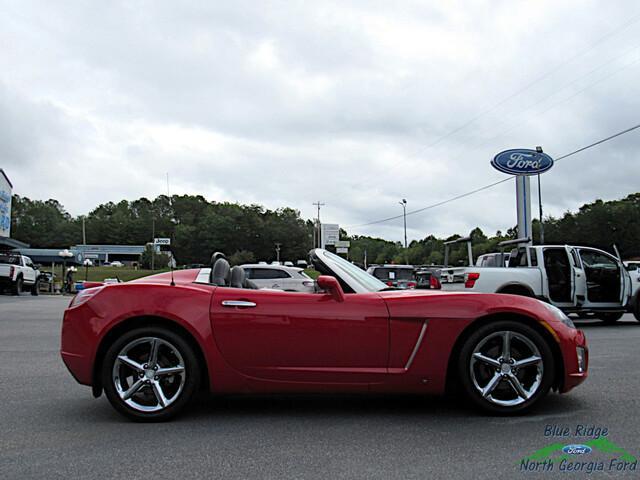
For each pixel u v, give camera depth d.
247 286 5.34
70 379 5.95
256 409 4.65
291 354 4.24
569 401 4.83
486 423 4.20
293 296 4.35
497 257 15.55
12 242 40.69
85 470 3.27
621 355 7.51
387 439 3.83
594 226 61.69
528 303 4.42
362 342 4.25
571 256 11.68
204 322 4.24
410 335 4.26
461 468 3.28
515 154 23.03
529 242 12.59
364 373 4.23
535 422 4.21
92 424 4.23
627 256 60.62
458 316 4.27
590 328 11.73
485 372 4.38
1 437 3.91
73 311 4.39
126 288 4.39
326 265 4.67
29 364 6.89
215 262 5.02
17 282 26.62
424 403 4.82
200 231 113.69
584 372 4.43
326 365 4.25
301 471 3.24
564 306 11.66
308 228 117.88
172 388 4.32
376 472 3.22
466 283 11.64
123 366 4.30
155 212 136.12
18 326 11.67
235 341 4.24
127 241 142.62
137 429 4.09
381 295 4.43
